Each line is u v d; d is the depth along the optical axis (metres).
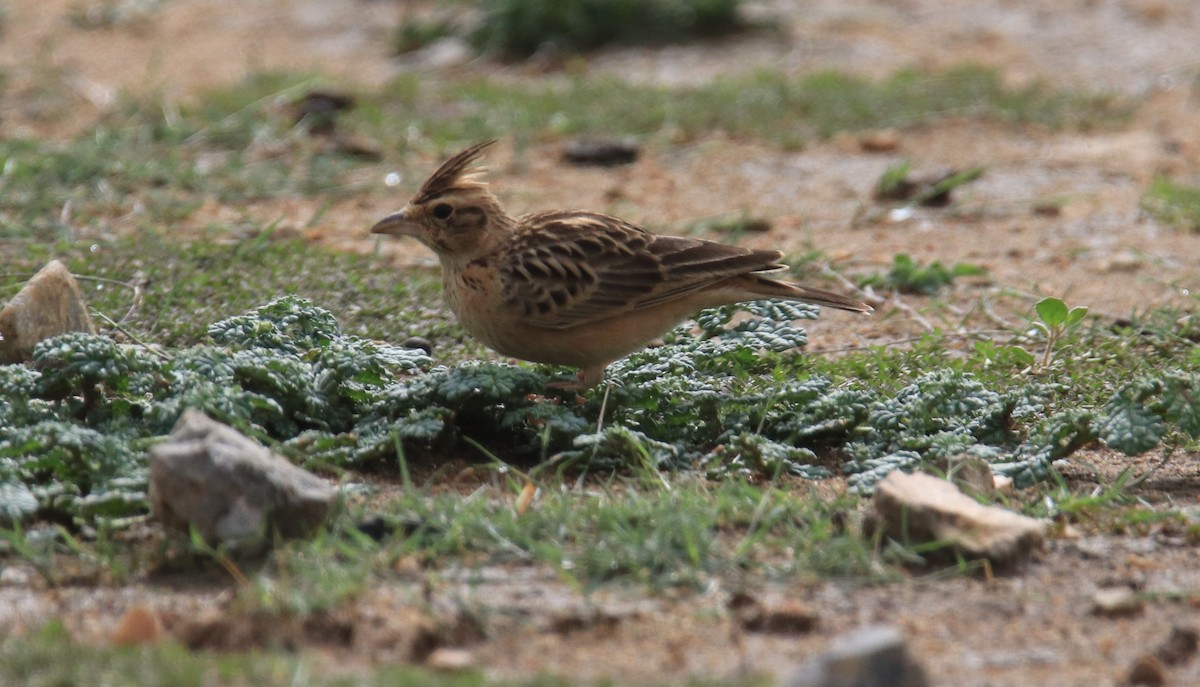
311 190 22.00
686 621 9.23
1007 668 8.77
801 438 12.69
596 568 9.80
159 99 26.45
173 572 10.03
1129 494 11.71
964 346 16.06
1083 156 24.69
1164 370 13.46
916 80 28.45
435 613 9.15
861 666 7.73
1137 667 8.57
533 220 13.20
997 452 12.21
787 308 14.09
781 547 10.25
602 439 11.71
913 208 21.78
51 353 11.77
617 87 27.81
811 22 34.62
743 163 24.20
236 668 8.31
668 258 13.02
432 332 15.87
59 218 19.81
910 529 10.28
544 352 13.05
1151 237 20.42
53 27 34.84
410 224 12.87
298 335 13.68
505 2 32.22
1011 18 35.09
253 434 11.63
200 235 19.34
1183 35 33.22
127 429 11.65
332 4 37.25
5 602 9.55
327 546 10.07
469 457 12.39
